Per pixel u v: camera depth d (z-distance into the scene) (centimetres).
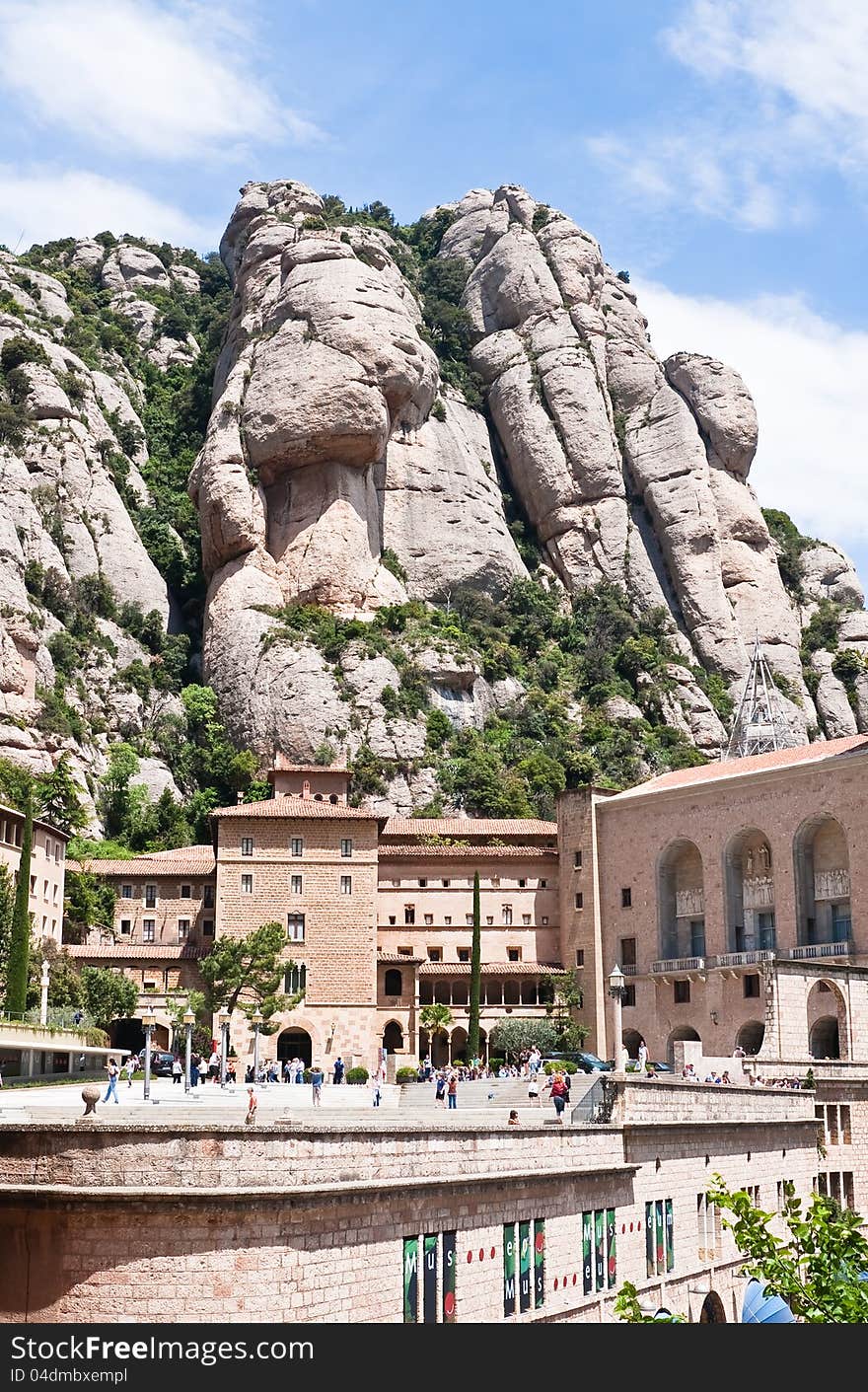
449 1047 11850
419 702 16812
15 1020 7925
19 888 8838
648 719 19150
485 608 19712
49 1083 6619
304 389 18075
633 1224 4538
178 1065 7375
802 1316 2834
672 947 11812
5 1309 2900
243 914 11262
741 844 11506
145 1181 2945
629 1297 2964
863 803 10494
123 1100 5606
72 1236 2900
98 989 10631
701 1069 6862
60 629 16750
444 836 13088
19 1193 2911
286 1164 3061
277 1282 2923
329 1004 11156
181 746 16675
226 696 16925
